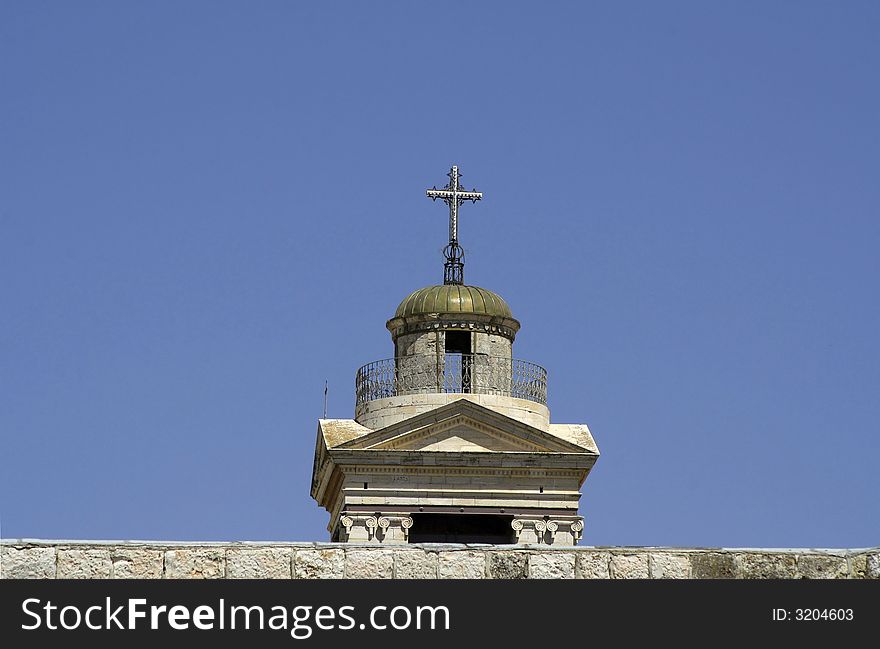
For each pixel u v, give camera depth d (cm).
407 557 8081
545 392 13812
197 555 8019
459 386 13600
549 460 13312
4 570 7938
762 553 8181
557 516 13275
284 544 8056
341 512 13275
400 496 13225
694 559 8156
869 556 8175
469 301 13738
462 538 13325
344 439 13312
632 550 8162
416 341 13688
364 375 13712
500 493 13275
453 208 14238
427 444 13288
